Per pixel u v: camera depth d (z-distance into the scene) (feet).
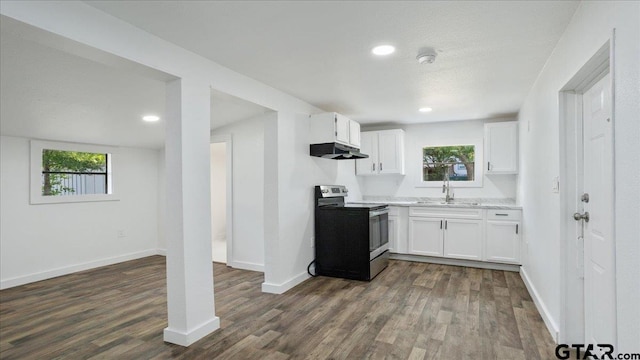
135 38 6.69
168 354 7.32
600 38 5.03
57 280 13.21
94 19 5.96
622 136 4.37
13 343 7.93
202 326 8.05
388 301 10.46
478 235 14.48
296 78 10.02
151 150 17.83
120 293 11.56
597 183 6.40
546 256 8.75
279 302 10.41
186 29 6.83
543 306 9.04
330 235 13.26
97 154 15.80
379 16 6.30
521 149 13.62
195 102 8.03
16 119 10.91
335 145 12.69
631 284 4.16
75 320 9.22
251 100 9.98
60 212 14.08
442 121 17.02
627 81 4.19
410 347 7.55
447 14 6.23
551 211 8.18
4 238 12.41
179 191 7.66
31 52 7.16
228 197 15.21
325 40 7.38
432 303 10.25
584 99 7.06
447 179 17.24
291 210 12.05
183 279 7.68
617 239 4.54
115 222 16.16
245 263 14.78
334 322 8.91
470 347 7.52
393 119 16.47
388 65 8.91
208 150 8.36
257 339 7.97
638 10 3.91
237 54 8.13
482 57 8.32
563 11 6.10
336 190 14.55
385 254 14.64
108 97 10.07
